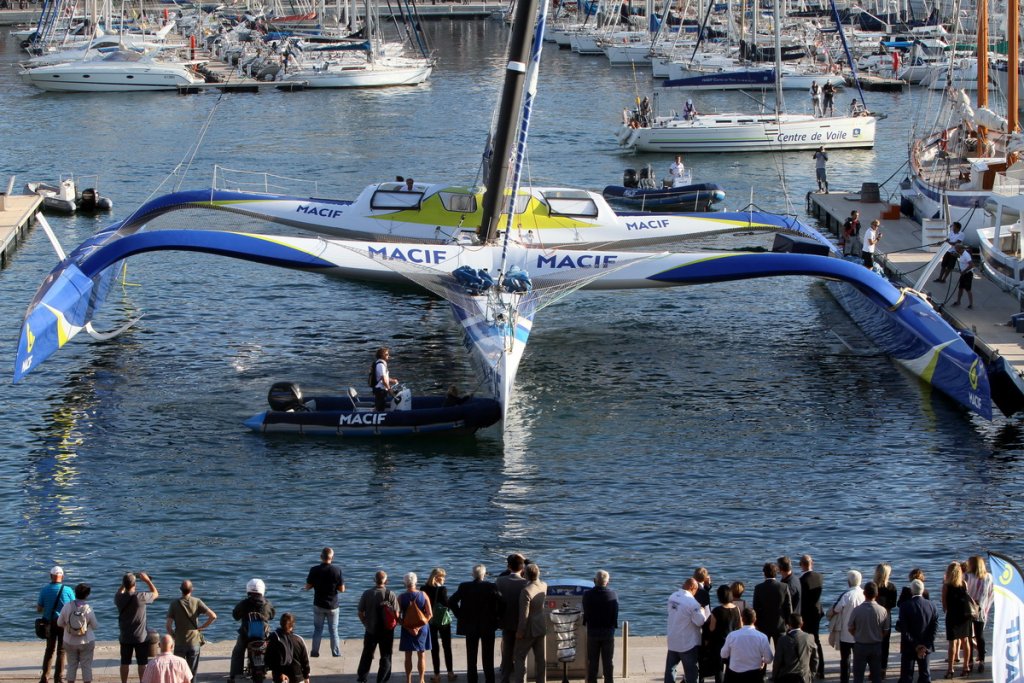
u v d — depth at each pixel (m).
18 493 67.50
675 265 91.81
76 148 182.00
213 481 69.19
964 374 79.88
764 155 176.88
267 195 115.12
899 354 88.56
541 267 93.12
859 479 69.69
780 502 66.75
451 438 75.56
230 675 44.91
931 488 68.44
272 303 103.75
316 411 76.44
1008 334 89.25
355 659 48.66
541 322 100.19
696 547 61.75
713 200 142.38
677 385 85.31
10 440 74.88
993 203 105.25
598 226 110.06
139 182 158.75
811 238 113.06
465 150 181.62
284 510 65.69
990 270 102.50
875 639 43.19
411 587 45.06
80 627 44.19
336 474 70.19
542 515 65.25
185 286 108.12
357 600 56.81
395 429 75.38
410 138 191.62
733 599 43.84
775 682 41.09
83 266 89.12
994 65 165.75
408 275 90.69
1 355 89.75
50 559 60.22
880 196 145.38
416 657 49.19
